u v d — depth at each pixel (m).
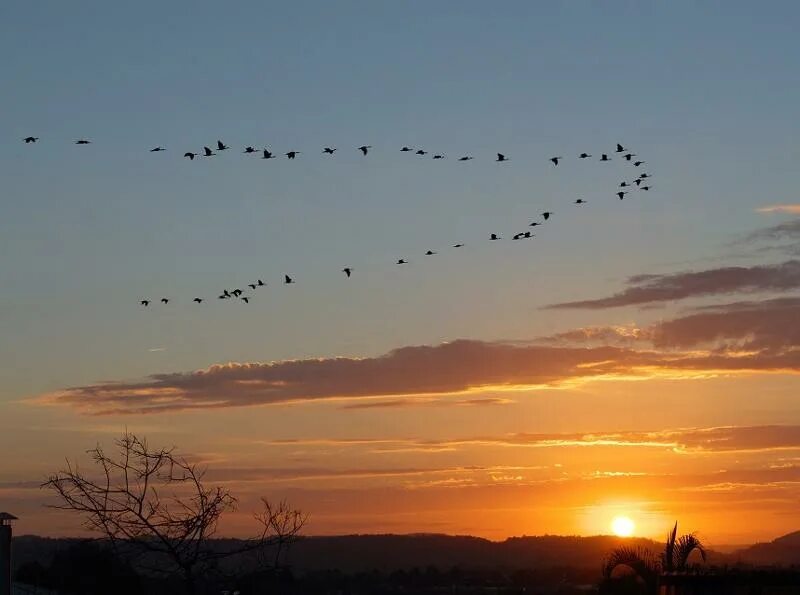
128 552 21.41
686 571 33.47
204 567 21.64
